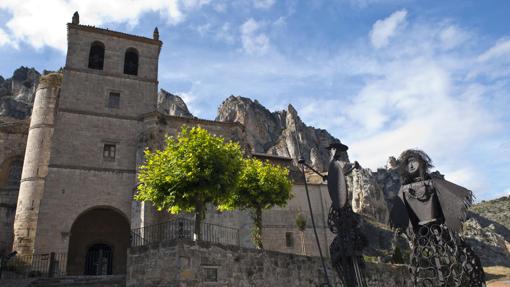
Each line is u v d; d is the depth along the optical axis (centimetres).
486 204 13600
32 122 3788
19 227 3350
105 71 3347
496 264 7138
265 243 3706
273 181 2588
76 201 2902
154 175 2002
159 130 3188
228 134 3444
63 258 2736
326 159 10550
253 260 1775
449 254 690
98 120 3170
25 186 3500
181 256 1521
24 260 2758
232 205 2497
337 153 905
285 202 2666
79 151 3034
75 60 3291
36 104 3831
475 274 684
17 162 4378
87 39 3397
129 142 3194
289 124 11156
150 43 3597
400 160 795
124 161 3123
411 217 759
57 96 3878
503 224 11556
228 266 1666
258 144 10594
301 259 2011
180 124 3291
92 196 2952
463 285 672
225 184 1970
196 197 1962
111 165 3077
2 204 3931
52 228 2781
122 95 3322
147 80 3447
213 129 3403
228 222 3044
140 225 2808
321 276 2072
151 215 2822
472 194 696
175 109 10812
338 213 850
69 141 3034
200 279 1552
